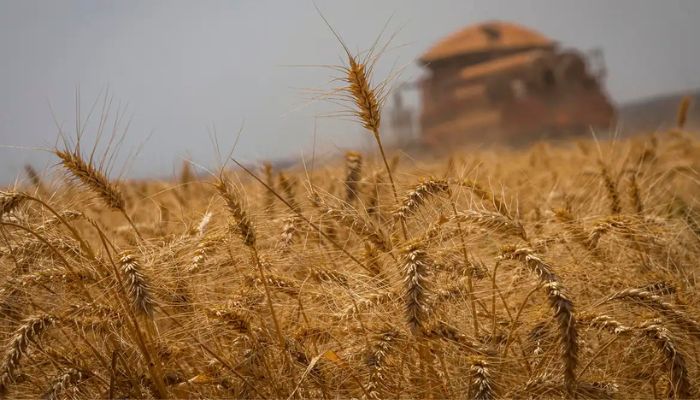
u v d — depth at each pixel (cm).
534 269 550
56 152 640
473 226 645
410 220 654
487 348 572
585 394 553
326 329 627
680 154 1332
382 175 794
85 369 597
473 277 617
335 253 698
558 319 529
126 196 898
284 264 678
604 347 575
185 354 638
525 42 12394
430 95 11300
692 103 1448
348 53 661
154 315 588
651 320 566
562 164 1389
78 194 679
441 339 577
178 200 880
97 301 620
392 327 588
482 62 11931
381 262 643
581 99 10656
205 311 615
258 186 782
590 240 696
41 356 618
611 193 856
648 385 602
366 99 664
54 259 639
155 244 684
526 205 946
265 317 641
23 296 632
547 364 588
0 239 649
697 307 641
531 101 10675
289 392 608
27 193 640
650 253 751
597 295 655
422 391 590
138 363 623
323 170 866
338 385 609
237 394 607
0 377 560
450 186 682
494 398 520
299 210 717
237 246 661
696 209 923
